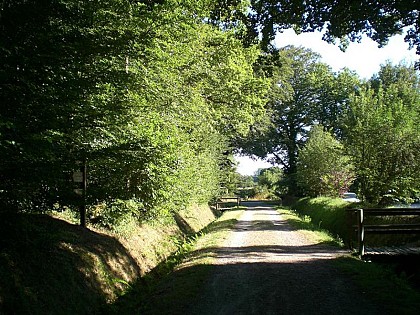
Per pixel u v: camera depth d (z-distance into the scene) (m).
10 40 6.73
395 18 10.00
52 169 7.13
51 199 8.27
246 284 8.17
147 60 10.97
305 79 56.25
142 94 11.37
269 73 13.08
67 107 7.37
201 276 8.91
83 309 7.82
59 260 8.30
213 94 26.88
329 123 54.97
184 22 11.65
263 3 11.09
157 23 10.05
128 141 9.80
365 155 19.83
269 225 21.48
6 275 6.63
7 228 7.41
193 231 21.58
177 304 7.00
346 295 7.15
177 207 14.92
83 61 8.08
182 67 18.09
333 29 10.59
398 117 19.28
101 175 10.87
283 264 10.17
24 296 6.59
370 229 11.83
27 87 6.63
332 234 19.25
